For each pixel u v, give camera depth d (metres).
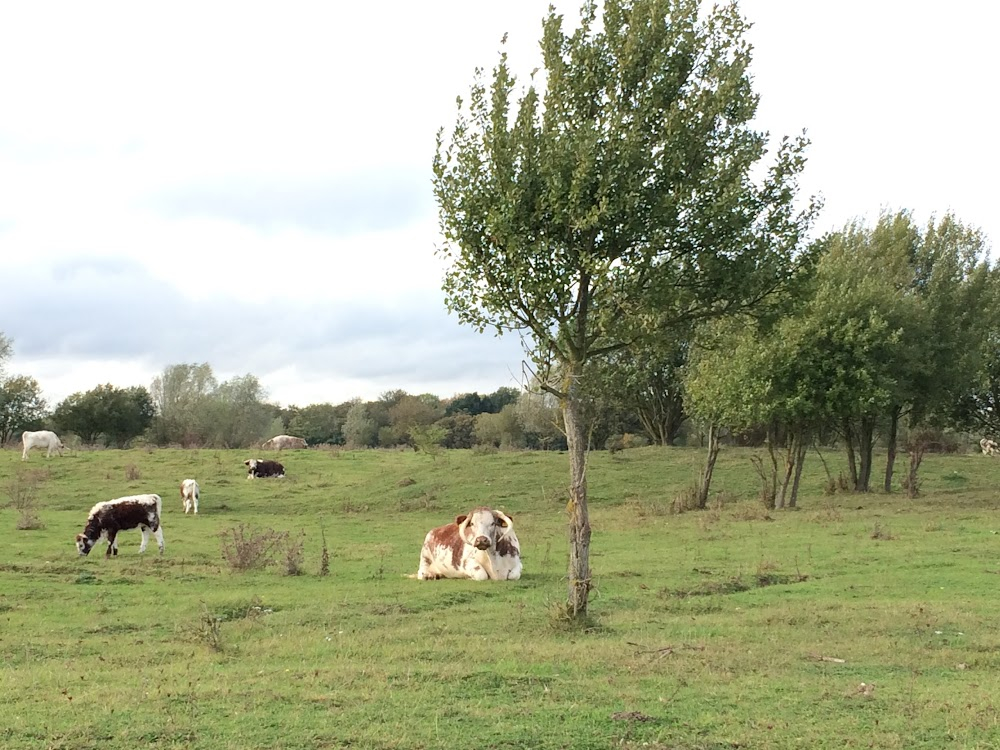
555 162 10.67
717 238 11.00
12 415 73.44
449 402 119.75
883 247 35.59
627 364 36.16
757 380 29.56
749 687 7.87
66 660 9.73
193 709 6.94
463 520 16.41
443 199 11.19
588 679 8.10
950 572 16.20
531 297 10.88
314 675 8.21
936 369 32.38
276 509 34.06
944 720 6.86
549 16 11.33
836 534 22.19
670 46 11.21
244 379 78.69
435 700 7.25
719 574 16.47
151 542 23.00
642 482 37.84
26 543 21.52
